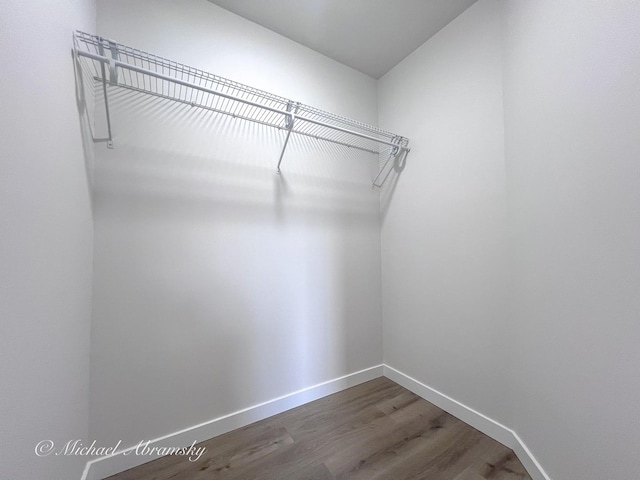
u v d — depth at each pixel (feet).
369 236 6.32
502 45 3.99
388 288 6.29
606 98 2.24
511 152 3.76
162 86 3.99
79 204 2.96
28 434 1.95
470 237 4.48
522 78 3.47
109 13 3.67
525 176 3.43
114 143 3.63
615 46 2.15
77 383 2.98
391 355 6.20
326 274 5.60
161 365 3.88
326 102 5.73
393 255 6.15
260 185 4.82
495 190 4.10
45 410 2.21
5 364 1.69
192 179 4.18
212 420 4.26
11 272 1.75
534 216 3.26
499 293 4.04
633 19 1.99
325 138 5.69
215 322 4.33
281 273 5.03
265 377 4.81
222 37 4.53
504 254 3.96
